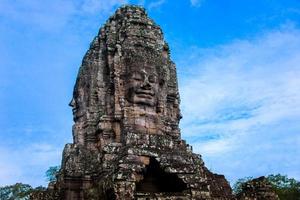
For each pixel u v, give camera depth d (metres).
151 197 19.83
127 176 19.67
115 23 26.53
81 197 22.11
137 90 23.25
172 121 25.00
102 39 26.34
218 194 24.00
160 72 24.30
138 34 24.78
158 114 23.75
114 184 19.45
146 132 22.75
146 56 24.11
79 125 25.23
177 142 23.97
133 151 20.67
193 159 22.47
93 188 21.59
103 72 25.48
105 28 26.78
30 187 43.97
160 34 25.86
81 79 26.34
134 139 21.56
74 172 22.67
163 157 21.11
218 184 24.92
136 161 20.47
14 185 43.75
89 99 25.08
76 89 26.52
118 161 20.42
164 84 24.52
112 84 24.23
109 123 23.70
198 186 20.80
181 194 20.27
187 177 20.89
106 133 23.47
